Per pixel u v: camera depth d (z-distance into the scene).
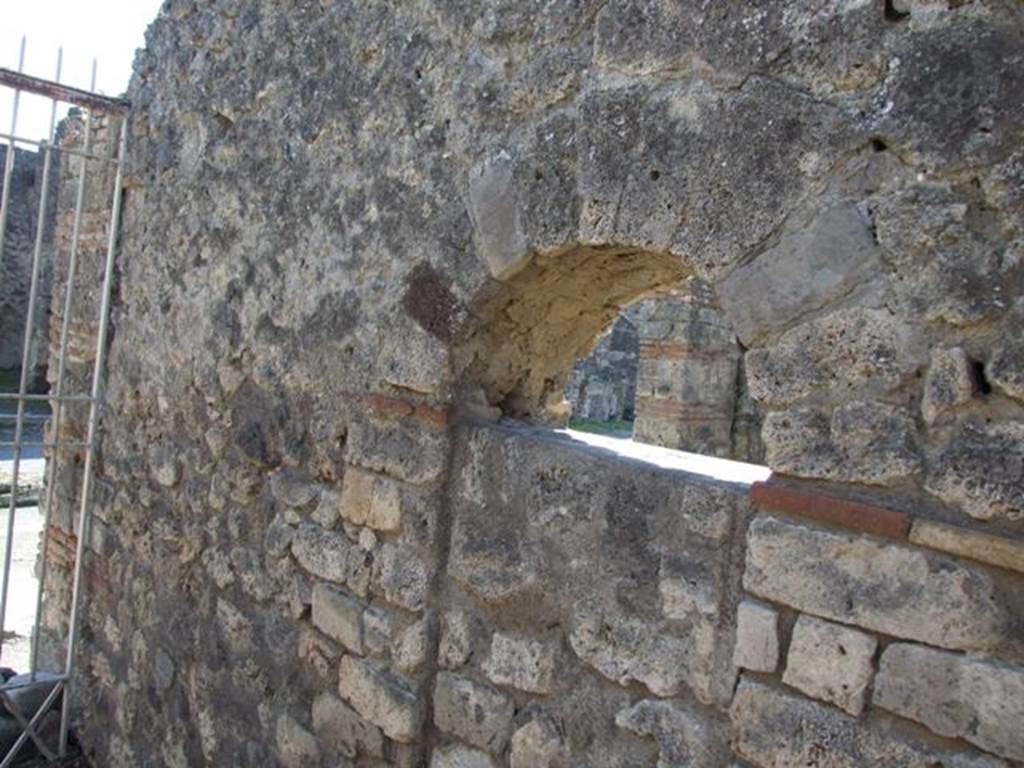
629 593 2.03
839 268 1.66
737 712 1.76
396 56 2.61
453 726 2.39
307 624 2.90
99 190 4.48
